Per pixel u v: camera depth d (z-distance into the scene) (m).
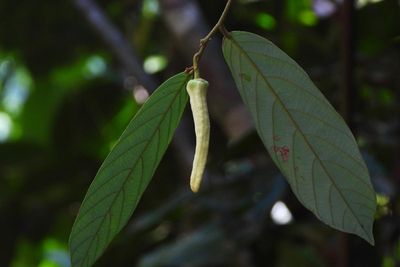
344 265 1.10
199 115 0.78
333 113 0.78
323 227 1.25
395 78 1.35
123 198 0.81
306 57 1.49
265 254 1.27
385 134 1.29
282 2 1.54
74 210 1.73
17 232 1.69
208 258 1.23
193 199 1.25
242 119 1.31
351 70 1.13
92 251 0.82
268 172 1.25
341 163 0.79
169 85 0.79
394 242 1.25
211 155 1.48
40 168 1.66
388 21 1.37
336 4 1.39
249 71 0.80
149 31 1.74
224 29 0.79
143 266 1.24
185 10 1.40
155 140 0.80
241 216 1.24
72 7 1.76
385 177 1.22
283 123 0.80
